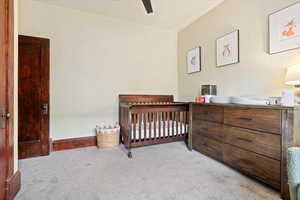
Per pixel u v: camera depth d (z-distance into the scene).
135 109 2.52
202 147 2.48
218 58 2.79
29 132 2.50
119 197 1.48
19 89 2.46
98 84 3.12
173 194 1.52
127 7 2.84
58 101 2.81
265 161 1.61
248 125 1.78
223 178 1.81
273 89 2.00
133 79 3.44
